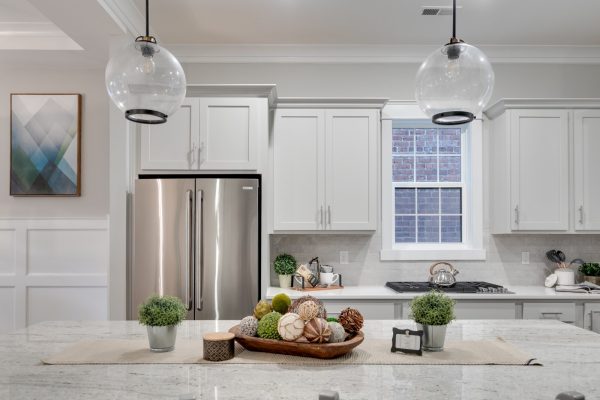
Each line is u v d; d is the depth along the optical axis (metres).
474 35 3.79
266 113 3.48
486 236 4.02
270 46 3.99
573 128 3.69
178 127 3.45
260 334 1.65
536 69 4.09
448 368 1.48
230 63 4.04
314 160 3.70
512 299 3.39
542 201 3.67
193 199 3.26
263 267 3.44
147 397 1.25
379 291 3.59
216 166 3.45
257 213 3.29
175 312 1.66
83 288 3.99
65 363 1.54
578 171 3.68
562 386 1.32
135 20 3.38
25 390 1.30
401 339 1.65
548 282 3.77
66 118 4.01
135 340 1.85
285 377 1.39
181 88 1.71
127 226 3.41
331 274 3.79
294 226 3.67
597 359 1.59
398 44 3.98
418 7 3.30
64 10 2.86
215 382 1.35
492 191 4.00
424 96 1.71
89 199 4.01
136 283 3.24
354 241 4.00
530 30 3.69
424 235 4.14
